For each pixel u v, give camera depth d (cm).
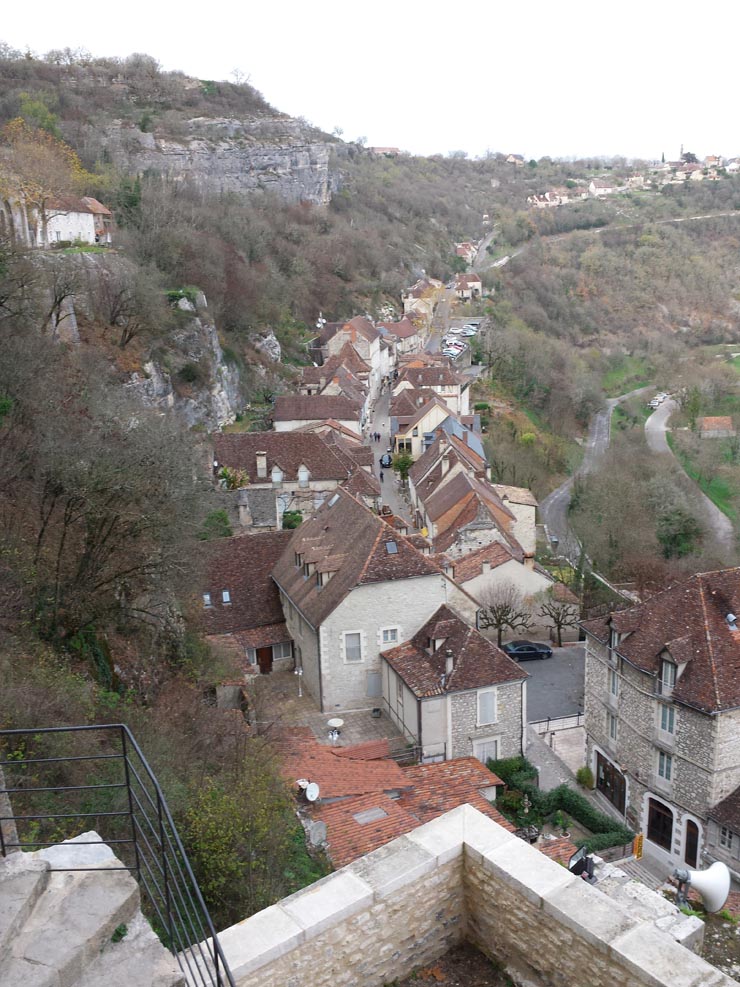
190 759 2027
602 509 5919
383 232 14088
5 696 1631
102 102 12156
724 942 1459
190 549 2559
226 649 3278
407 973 830
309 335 9675
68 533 2519
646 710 2831
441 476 5481
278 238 10719
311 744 2756
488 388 9162
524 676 2977
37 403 2691
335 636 3161
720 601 2831
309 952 757
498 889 817
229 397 6962
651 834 2898
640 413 9238
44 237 6244
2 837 789
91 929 692
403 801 2452
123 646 2548
